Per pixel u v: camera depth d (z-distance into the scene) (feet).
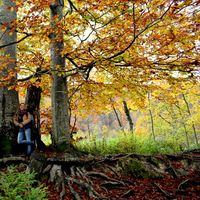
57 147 32.45
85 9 24.77
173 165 32.45
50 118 44.91
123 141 40.06
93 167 28.94
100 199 24.27
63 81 33.73
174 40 24.75
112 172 29.01
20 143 31.14
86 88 37.63
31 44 38.78
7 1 33.91
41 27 26.68
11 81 31.91
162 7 21.88
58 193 24.22
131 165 30.19
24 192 22.13
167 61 28.60
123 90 36.35
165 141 47.50
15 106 33.40
